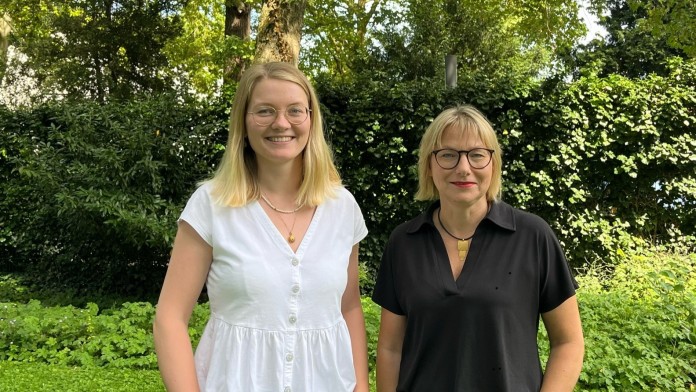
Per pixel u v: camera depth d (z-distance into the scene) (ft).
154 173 22.35
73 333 17.28
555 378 6.40
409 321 6.72
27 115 30.50
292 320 5.94
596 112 27.84
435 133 6.78
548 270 6.48
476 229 6.64
